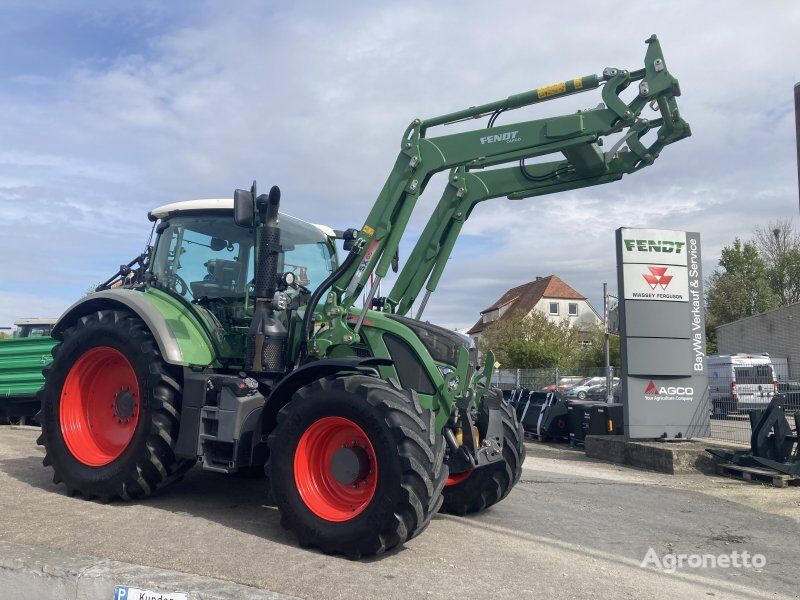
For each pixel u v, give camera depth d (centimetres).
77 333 596
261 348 529
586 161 558
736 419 1149
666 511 689
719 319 4669
